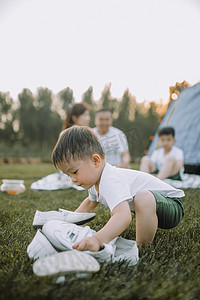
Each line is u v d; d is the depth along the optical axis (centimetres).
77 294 87
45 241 117
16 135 2580
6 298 85
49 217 143
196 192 351
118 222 120
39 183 389
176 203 150
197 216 210
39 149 2466
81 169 129
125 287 95
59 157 131
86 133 134
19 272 101
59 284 94
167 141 412
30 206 258
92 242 113
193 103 494
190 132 484
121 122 2472
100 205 255
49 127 2612
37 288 89
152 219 134
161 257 124
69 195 334
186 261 120
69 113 349
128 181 142
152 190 145
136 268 110
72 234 123
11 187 351
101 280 98
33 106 2634
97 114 394
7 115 2570
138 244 140
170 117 527
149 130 2433
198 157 459
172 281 99
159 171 432
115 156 394
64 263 95
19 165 1043
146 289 92
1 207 248
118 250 124
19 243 140
